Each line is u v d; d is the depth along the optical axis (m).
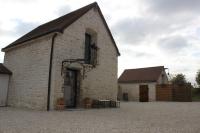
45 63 11.86
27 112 10.10
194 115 9.90
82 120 7.74
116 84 15.48
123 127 6.48
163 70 31.62
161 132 5.81
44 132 5.57
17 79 13.66
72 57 12.45
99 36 14.59
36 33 14.28
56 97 11.38
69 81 12.69
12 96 13.75
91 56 14.30
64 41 12.08
